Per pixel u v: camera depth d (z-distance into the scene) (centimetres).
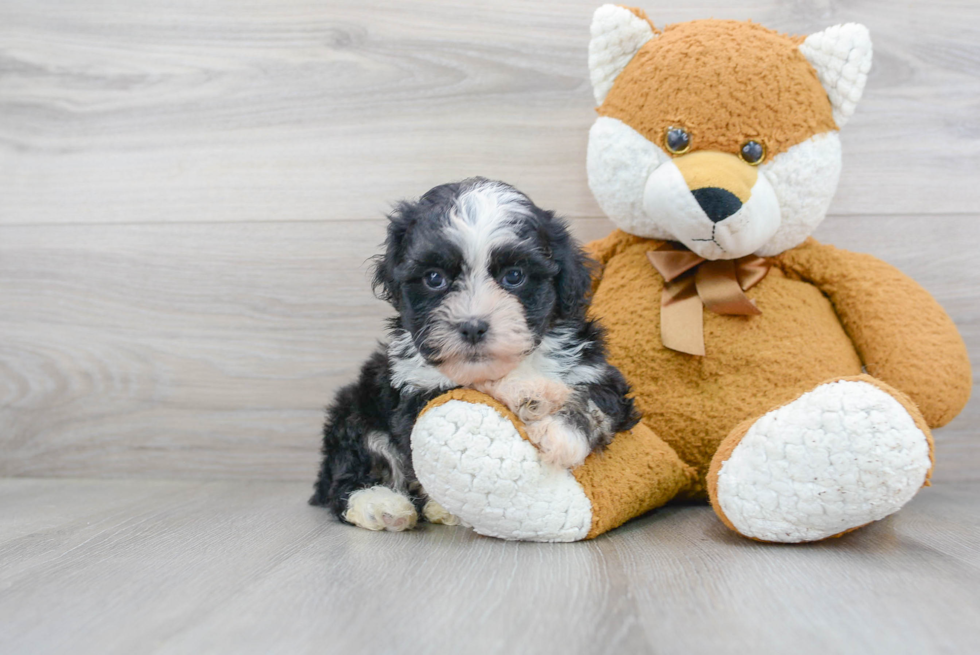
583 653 44
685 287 69
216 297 83
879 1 77
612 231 77
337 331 82
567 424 58
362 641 45
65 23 84
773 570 53
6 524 66
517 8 80
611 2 79
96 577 54
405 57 81
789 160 65
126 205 84
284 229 83
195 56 83
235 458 83
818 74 65
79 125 84
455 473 57
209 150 83
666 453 65
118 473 84
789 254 71
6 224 85
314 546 60
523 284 60
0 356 85
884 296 67
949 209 78
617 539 60
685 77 65
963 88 77
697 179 63
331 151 82
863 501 54
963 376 66
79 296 84
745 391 67
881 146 78
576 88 80
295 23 82
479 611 48
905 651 44
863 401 54
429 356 59
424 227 60
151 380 84
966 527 62
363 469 67
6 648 46
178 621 48
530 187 80
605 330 66
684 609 48
